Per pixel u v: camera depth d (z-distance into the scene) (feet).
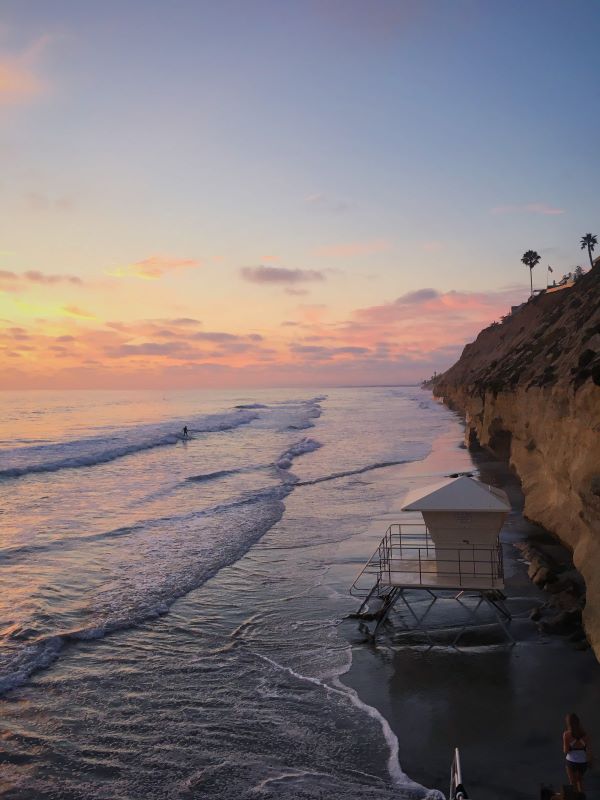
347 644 43.11
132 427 257.55
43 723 32.76
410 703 34.47
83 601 51.70
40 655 40.75
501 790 26.53
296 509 90.38
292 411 383.86
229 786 27.43
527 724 31.68
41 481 118.01
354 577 58.29
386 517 83.56
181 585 55.98
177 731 32.07
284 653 41.91
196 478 120.57
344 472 126.72
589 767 25.66
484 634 43.11
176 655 41.68
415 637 43.50
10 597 52.13
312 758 29.58
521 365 124.98
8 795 26.66
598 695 34.17
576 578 50.08
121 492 105.60
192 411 395.14
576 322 101.71
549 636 42.19
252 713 33.86
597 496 39.42
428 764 28.78
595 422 42.96
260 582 57.36
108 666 39.88
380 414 336.70
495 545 44.34
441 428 233.76
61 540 71.56
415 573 45.24
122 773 28.40
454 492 44.60
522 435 91.25
